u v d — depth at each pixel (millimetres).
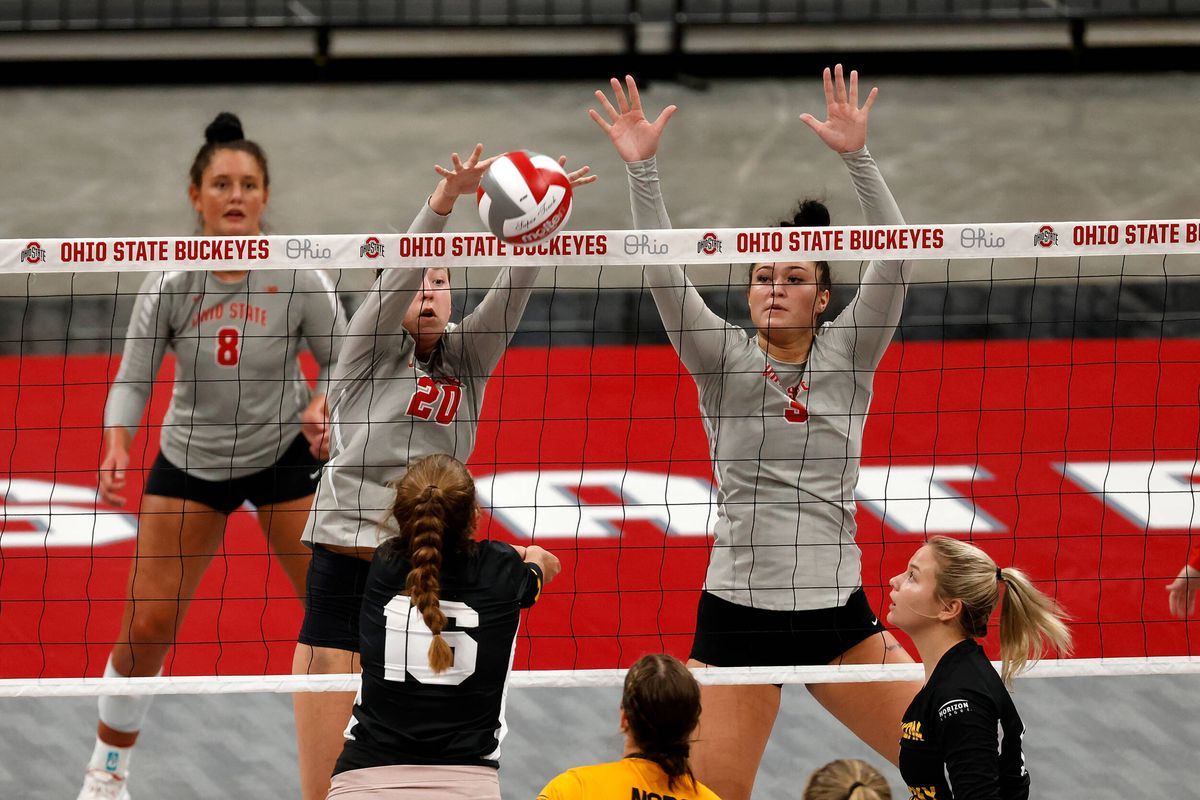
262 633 26500
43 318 39219
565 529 29781
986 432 33938
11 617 26828
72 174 48656
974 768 15164
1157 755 23781
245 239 18750
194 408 23469
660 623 26844
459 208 46625
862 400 19703
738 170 49281
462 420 19547
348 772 15758
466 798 15508
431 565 15758
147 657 23016
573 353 38125
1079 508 30516
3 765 23422
